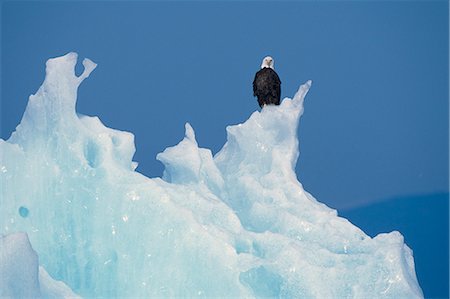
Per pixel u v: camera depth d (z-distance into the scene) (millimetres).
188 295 37688
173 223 38344
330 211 44969
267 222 42938
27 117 40875
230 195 45406
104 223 39031
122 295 38312
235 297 37250
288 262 38344
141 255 38406
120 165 39969
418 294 38438
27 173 39844
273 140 47656
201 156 46344
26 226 39375
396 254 38938
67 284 38688
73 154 39812
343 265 38812
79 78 41344
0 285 32781
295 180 45281
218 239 37938
